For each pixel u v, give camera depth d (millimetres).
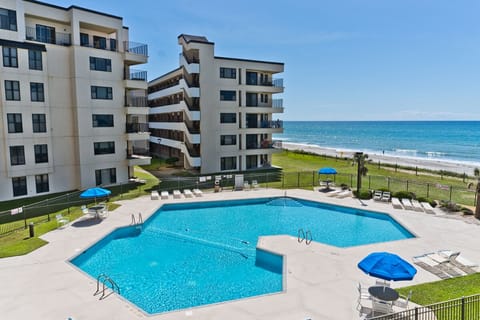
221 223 25234
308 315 12367
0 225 23094
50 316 12234
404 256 17844
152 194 31031
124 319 12094
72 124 33812
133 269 17344
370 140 145875
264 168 49438
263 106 49219
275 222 25484
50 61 31859
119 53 35656
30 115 30812
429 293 13812
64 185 33781
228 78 44969
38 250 18469
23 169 30641
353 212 27891
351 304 13109
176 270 17250
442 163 65125
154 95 59750
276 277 16484
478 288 14242
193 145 46438
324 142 138625
